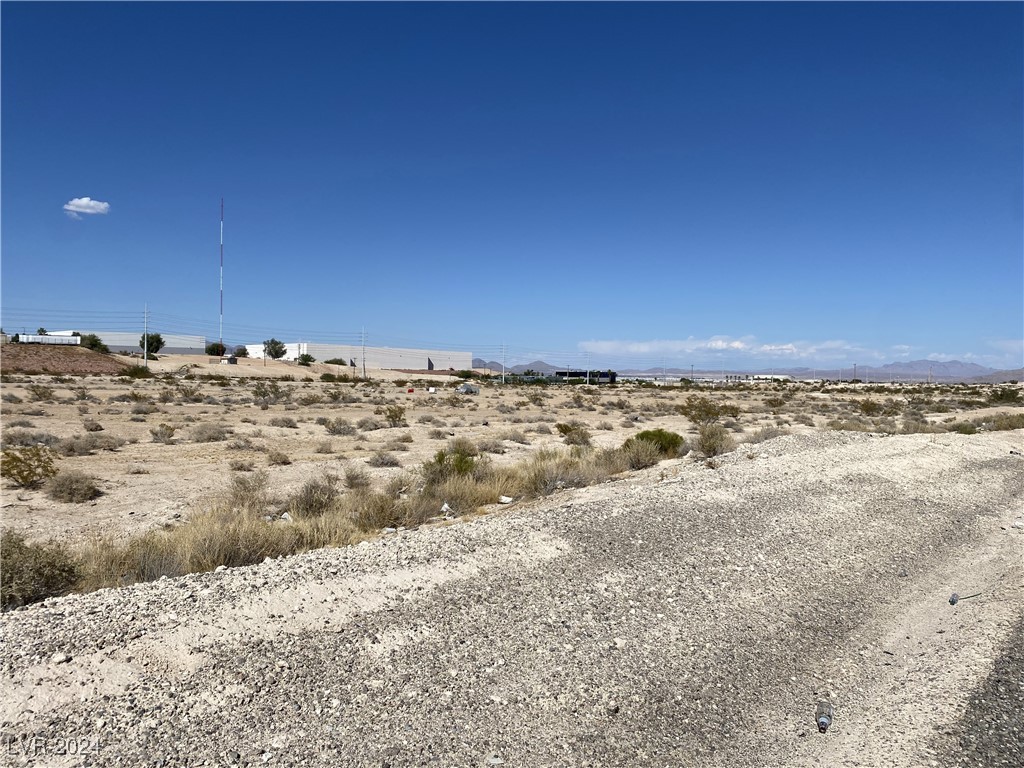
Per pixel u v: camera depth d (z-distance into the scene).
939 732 5.41
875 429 40.75
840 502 14.33
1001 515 14.54
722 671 6.45
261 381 117.00
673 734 5.34
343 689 5.66
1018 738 5.30
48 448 24.75
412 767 4.71
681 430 40.97
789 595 8.70
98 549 10.16
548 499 16.33
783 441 24.34
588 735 5.25
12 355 112.56
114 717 5.05
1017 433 33.03
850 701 6.02
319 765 4.68
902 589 9.28
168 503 16.66
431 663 6.20
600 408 63.88
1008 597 8.73
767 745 5.26
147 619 6.62
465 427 41.66
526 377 179.38
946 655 6.93
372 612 7.21
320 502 15.02
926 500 15.27
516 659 6.39
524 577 8.57
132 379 98.25
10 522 14.40
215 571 8.64
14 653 5.82
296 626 6.74
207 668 5.81
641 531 10.95
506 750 4.99
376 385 125.25
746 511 12.88
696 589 8.62
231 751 4.77
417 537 10.20
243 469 22.00
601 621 7.40
